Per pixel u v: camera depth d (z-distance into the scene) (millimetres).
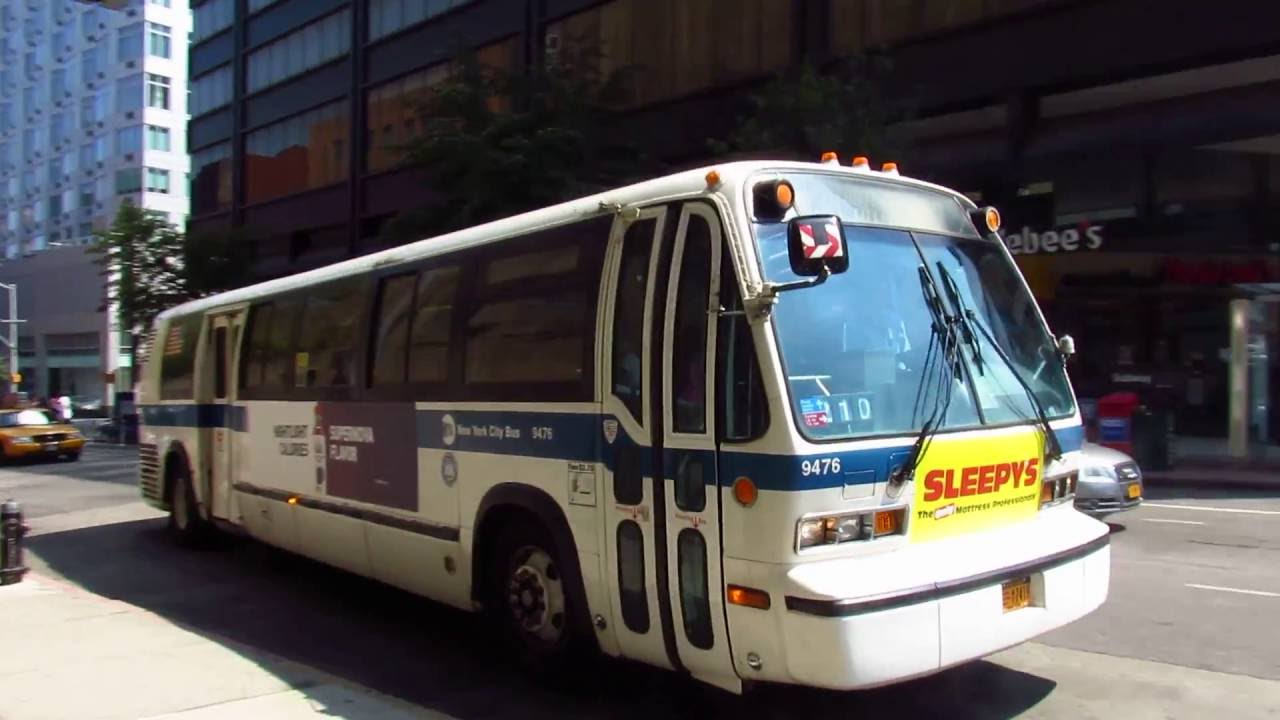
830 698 5523
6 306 72562
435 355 6809
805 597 4191
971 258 5512
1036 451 5266
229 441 10094
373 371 7531
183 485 11211
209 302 10906
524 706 5656
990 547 4824
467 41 23906
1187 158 18609
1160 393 20656
